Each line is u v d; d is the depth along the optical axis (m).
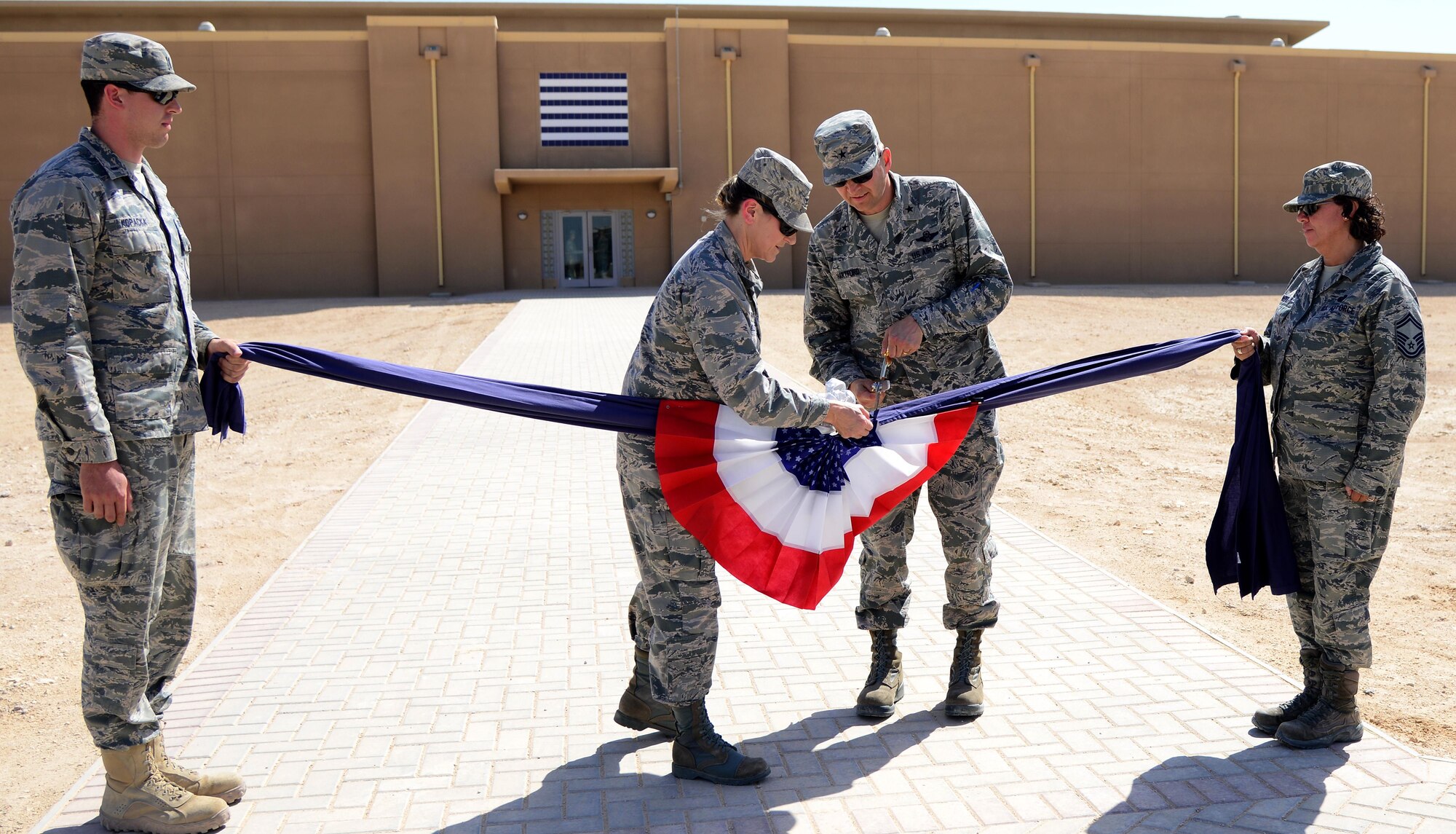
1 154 33.75
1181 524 8.14
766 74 35.19
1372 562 3.95
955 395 4.14
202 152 34.59
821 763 3.95
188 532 3.76
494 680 4.78
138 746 3.52
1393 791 3.65
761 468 3.83
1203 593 6.38
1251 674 4.73
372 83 34.53
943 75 36.53
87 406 3.22
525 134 35.19
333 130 34.94
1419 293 33.38
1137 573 6.82
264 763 3.99
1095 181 37.62
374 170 34.78
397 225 34.84
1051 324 23.03
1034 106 37.06
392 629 5.48
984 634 5.30
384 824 3.54
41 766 4.42
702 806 3.65
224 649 5.19
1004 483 9.66
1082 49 37.19
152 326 3.44
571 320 23.48
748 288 3.73
